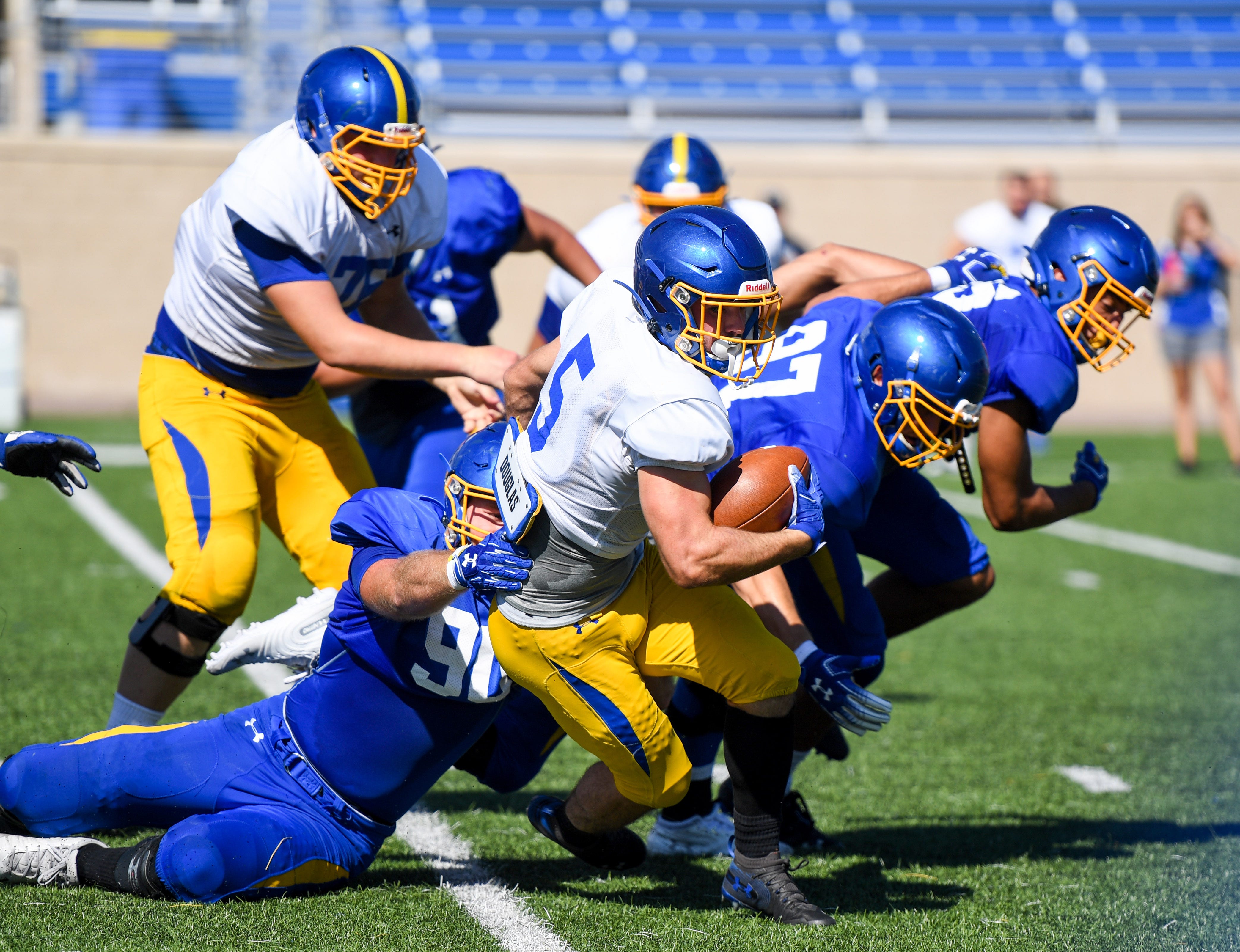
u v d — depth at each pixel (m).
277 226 12.02
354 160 12.08
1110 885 11.55
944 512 13.36
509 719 11.75
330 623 10.44
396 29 58.88
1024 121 59.19
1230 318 52.47
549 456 9.37
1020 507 12.35
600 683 9.93
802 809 12.58
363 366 12.05
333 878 10.56
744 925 10.28
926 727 16.97
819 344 11.43
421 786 10.74
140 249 48.94
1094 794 14.37
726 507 9.73
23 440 11.23
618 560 9.77
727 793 13.28
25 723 14.78
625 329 9.34
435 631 10.25
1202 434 49.97
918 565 13.44
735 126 58.69
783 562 9.62
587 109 58.25
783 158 51.75
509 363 11.92
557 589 9.71
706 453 8.95
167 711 15.17
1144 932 10.37
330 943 9.46
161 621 12.20
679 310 9.30
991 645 21.59
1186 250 39.31
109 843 11.65
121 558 24.69
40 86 50.97
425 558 9.57
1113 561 28.58
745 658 10.06
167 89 52.19
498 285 49.47
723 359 9.41
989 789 14.53
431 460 15.13
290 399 13.11
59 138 48.38
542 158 50.72
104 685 16.55
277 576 24.97
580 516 9.35
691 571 9.05
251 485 12.65
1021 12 62.84
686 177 14.95
